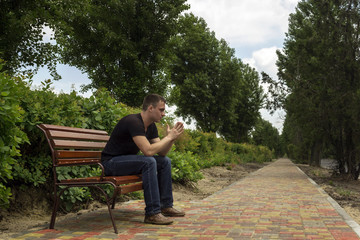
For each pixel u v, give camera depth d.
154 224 4.16
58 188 4.99
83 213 5.03
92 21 27.70
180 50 45.50
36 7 18.09
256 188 8.88
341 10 14.54
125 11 27.17
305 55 15.76
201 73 45.41
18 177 4.86
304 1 24.17
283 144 106.38
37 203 4.92
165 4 28.05
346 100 13.70
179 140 13.84
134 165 4.20
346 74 14.52
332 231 3.83
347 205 6.93
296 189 8.69
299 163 42.69
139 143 4.15
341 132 14.69
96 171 5.77
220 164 21.00
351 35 14.53
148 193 4.18
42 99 5.09
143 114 4.41
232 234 3.68
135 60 27.08
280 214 4.93
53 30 20.31
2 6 16.88
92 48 29.39
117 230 3.78
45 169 5.20
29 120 4.90
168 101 32.06
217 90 46.75
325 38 15.01
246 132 55.78
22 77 5.05
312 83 15.74
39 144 5.12
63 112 5.29
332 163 15.45
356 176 14.30
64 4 18.98
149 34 28.67
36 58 20.09
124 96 27.97
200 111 46.12
